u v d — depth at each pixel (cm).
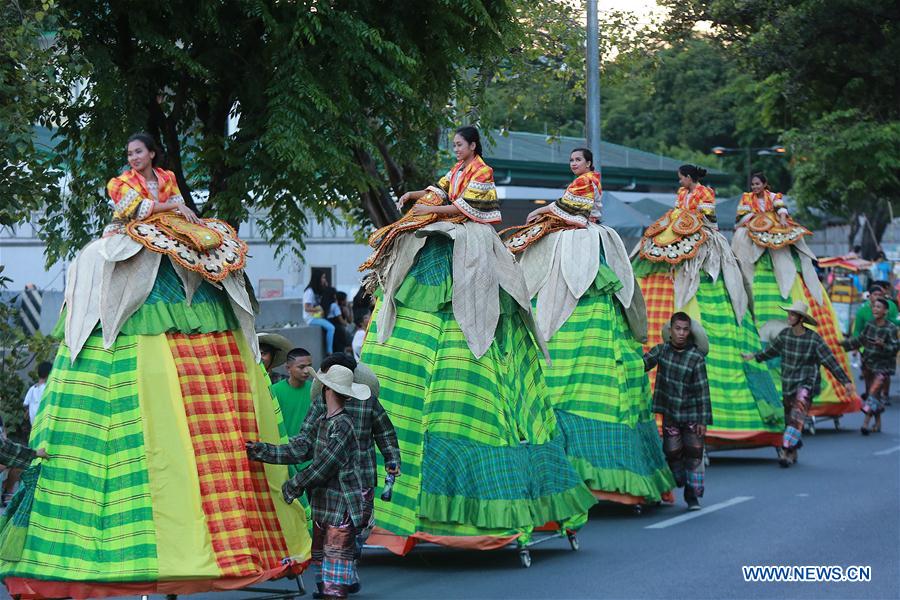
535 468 999
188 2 1345
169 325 823
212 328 842
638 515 1185
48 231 1445
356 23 1358
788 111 3045
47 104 1344
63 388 816
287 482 809
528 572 951
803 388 1458
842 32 2634
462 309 984
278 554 842
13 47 1225
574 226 1226
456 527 956
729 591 884
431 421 976
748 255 1747
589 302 1202
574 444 1152
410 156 1666
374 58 1394
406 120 1542
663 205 3116
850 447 1627
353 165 1445
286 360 1044
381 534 958
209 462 816
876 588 891
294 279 2870
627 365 1195
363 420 819
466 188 1002
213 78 1410
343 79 1380
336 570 803
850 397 1767
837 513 1170
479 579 929
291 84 1340
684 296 1520
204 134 1485
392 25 1440
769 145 5081
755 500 1247
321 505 807
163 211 854
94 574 782
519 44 1722
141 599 852
